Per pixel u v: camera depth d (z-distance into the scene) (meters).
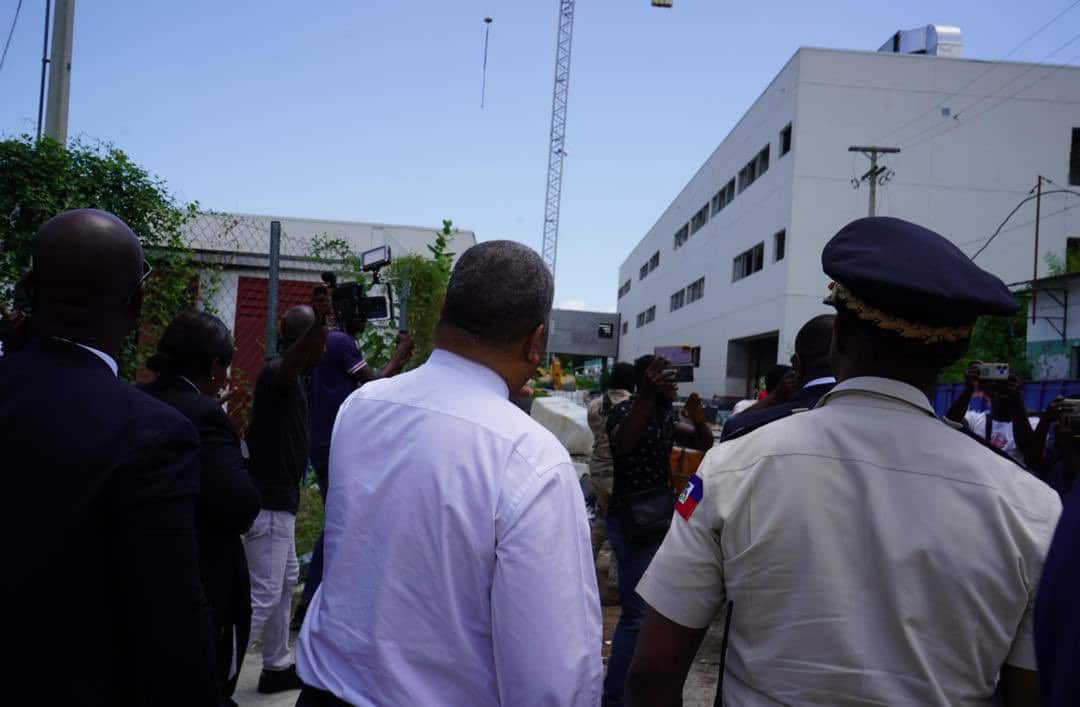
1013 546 1.25
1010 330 22.30
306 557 5.24
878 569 1.27
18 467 1.37
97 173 5.46
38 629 1.34
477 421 1.52
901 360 1.41
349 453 1.62
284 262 8.10
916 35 33.28
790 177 29.48
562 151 75.88
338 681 1.48
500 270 1.62
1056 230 29.30
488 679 1.44
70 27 6.07
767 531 1.33
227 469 2.36
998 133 29.53
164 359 2.49
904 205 29.25
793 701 1.28
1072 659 0.83
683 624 1.44
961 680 1.25
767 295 31.47
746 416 3.06
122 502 1.40
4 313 2.54
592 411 4.08
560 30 75.12
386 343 7.08
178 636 1.41
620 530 3.52
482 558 1.43
